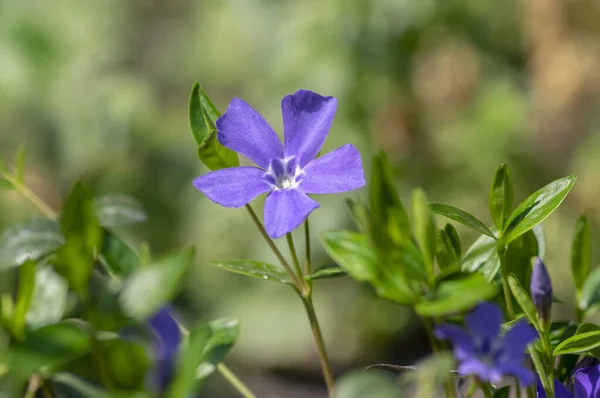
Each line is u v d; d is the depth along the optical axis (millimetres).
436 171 1066
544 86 1044
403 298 328
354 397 324
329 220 980
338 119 1071
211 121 369
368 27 1075
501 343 324
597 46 1029
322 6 1094
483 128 1036
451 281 329
